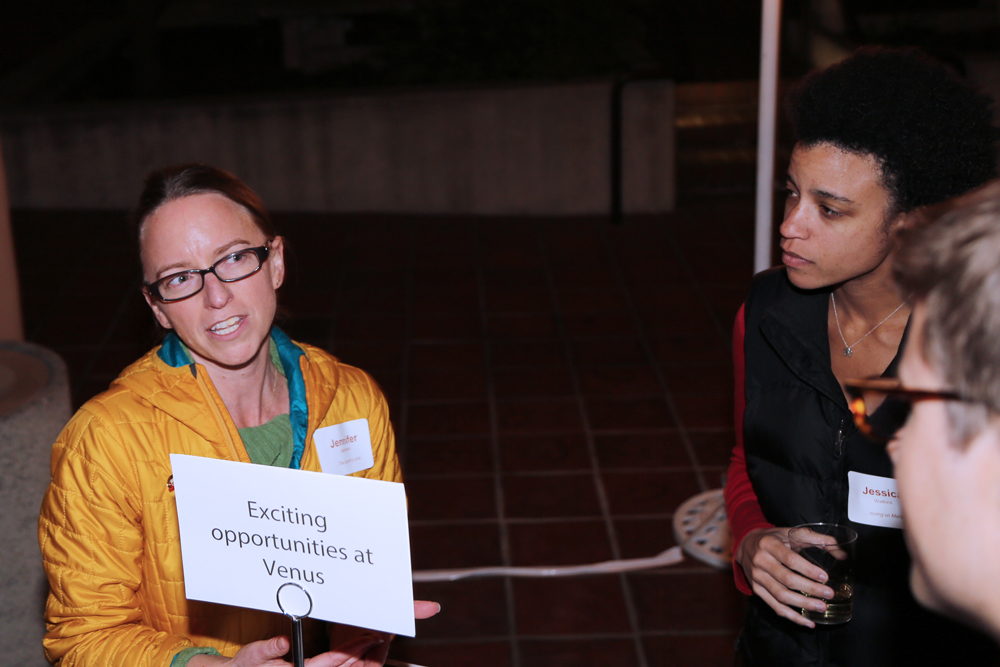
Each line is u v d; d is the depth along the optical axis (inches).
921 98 54.6
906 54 56.7
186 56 465.7
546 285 251.8
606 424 183.6
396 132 305.4
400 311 236.8
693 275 255.9
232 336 61.1
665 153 300.7
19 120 301.6
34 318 233.0
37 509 105.0
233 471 50.1
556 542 148.8
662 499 159.5
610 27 321.1
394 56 328.8
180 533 52.2
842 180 56.3
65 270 261.6
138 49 365.1
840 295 63.5
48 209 309.6
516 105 301.1
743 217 296.8
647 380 200.4
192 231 59.6
